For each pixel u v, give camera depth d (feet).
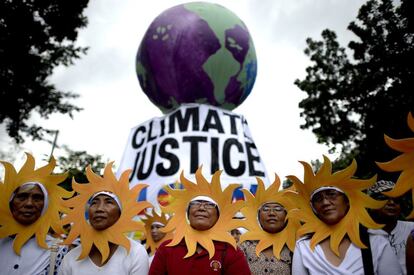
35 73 47.42
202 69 33.76
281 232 12.77
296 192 11.69
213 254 10.27
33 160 12.26
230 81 34.94
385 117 37.91
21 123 52.85
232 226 10.95
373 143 38.93
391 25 44.57
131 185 33.12
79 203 11.41
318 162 39.58
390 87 39.09
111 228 11.03
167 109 37.06
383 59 43.29
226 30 34.40
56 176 12.12
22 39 43.83
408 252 8.29
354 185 10.77
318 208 10.78
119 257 10.73
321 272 10.08
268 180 34.42
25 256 11.26
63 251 11.77
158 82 35.09
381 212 13.42
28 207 11.44
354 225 10.41
